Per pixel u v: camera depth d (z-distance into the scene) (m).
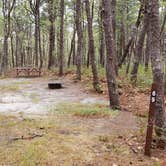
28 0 32.31
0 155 6.60
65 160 6.45
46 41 51.97
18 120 9.66
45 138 7.72
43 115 10.43
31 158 6.46
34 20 34.81
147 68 23.52
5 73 29.23
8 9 34.44
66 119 9.84
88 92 15.61
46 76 24.17
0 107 12.07
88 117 10.17
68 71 24.75
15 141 7.50
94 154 6.87
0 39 47.91
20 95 15.26
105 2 11.02
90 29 15.69
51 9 30.91
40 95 15.18
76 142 7.51
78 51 19.86
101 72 21.83
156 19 7.23
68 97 14.42
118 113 10.78
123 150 7.17
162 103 7.51
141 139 7.92
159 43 7.26
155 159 6.80
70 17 35.31
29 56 56.50
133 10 30.00
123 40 32.56
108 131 8.59
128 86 15.93
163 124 7.53
